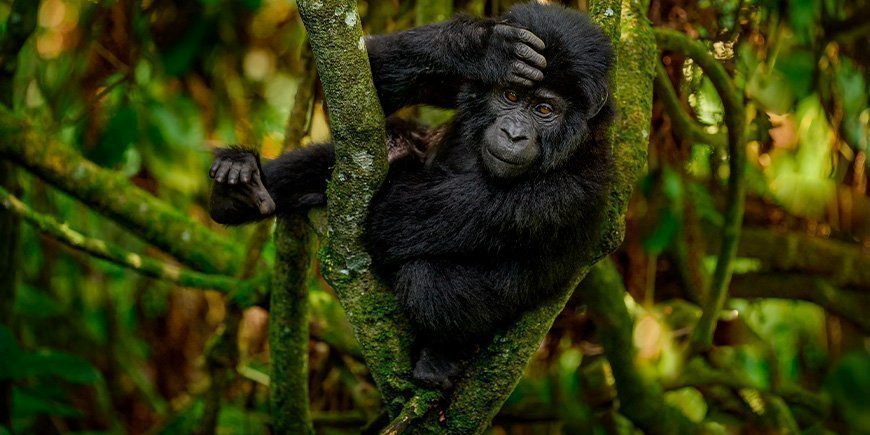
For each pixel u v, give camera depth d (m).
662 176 9.88
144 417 12.08
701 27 9.12
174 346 12.05
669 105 8.95
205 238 9.47
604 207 6.72
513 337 6.37
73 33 11.00
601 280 8.66
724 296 9.51
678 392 11.86
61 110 10.84
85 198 8.96
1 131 8.60
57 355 9.05
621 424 10.48
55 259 11.98
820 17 10.25
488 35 6.66
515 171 6.50
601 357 10.15
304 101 8.67
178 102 11.38
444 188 6.59
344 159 5.66
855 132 10.94
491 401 6.29
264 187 6.84
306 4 5.20
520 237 6.45
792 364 12.11
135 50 10.68
